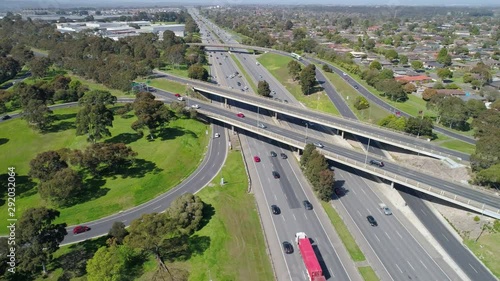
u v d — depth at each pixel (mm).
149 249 71938
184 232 81062
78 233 82750
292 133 126875
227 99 183750
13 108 158875
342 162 105375
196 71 197875
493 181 93438
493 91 173500
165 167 111688
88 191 98250
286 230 84188
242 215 89438
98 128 117125
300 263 73938
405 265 74625
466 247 80062
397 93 169875
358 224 87625
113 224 79062
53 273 70500
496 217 79375
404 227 86875
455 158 112375
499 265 74250
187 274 71188
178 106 143750
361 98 165125
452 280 70875
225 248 77812
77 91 166125
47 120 136875
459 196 86125
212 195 98000
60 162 96375
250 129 127812
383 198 99125
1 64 197500
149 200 96625
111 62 194250
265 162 118125
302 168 109250
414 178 96938
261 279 70000
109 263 64375
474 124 134375
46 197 86562
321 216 89938
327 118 137625
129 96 174250
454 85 191750
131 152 105812
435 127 142375
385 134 125250
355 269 73062
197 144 129625
